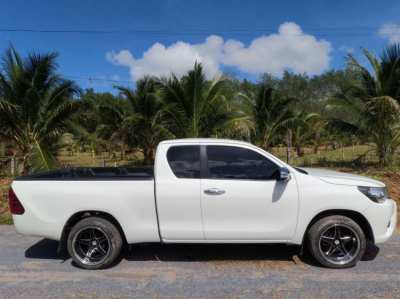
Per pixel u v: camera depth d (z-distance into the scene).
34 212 4.34
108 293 3.66
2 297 3.59
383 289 3.65
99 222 4.34
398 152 15.31
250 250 4.98
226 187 4.23
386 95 13.40
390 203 4.32
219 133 13.84
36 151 11.68
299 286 3.76
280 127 17.53
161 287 3.80
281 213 4.24
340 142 26.83
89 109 13.91
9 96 12.23
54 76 12.65
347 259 4.25
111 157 26.36
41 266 4.49
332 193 4.21
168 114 13.75
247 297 3.52
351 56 14.01
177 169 4.35
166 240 4.32
